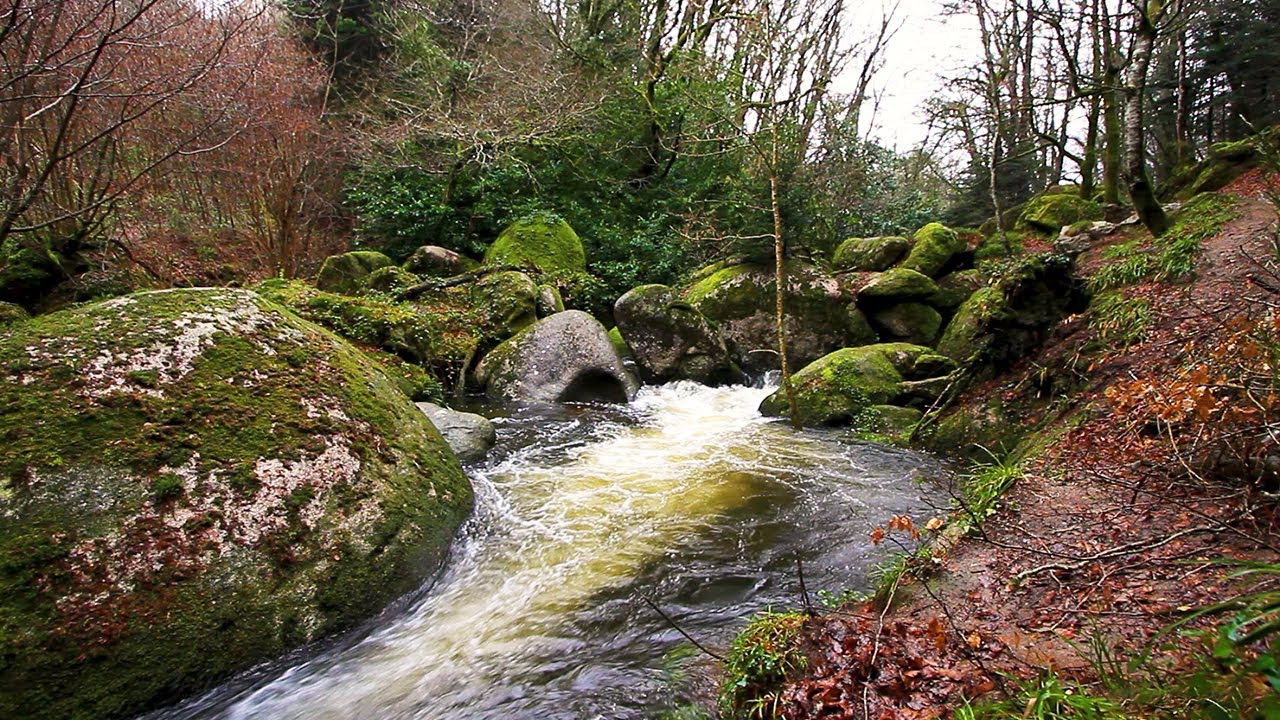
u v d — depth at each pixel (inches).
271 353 174.4
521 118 579.2
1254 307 203.5
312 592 137.9
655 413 341.7
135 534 123.0
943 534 159.3
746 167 503.8
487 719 116.3
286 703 122.7
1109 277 274.8
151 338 155.9
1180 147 591.5
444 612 152.2
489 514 202.2
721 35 606.2
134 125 316.2
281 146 445.7
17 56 216.2
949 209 800.9
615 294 518.9
